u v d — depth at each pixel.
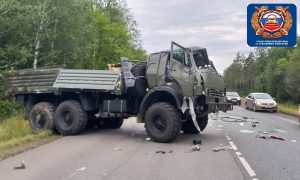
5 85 18.05
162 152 12.11
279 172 9.56
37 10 25.38
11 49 24.36
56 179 8.70
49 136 15.69
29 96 17.66
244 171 9.59
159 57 15.04
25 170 9.55
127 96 15.63
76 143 13.86
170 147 13.20
